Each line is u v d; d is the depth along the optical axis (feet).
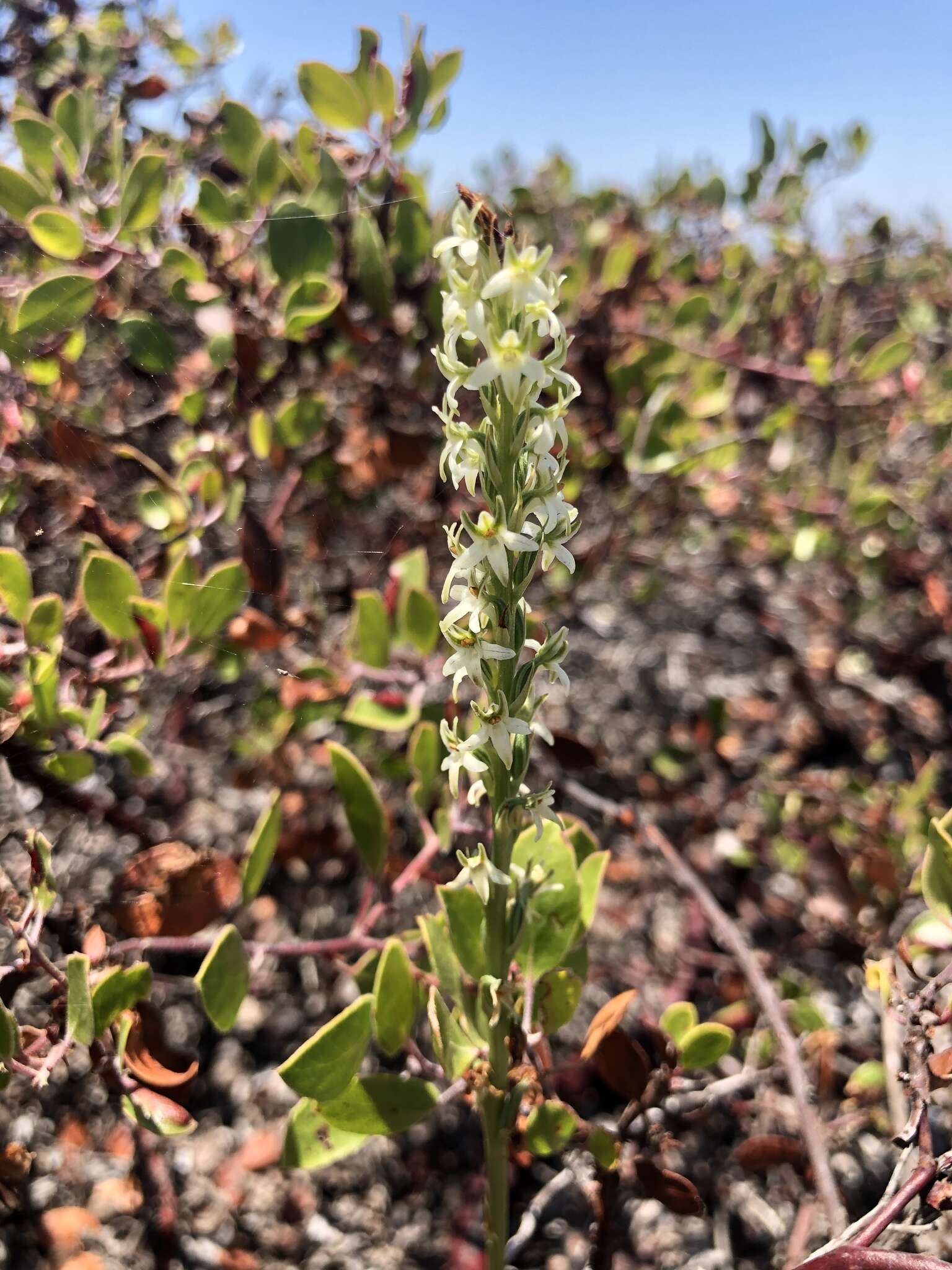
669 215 1.64
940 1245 0.69
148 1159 0.82
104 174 1.09
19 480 0.85
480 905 0.54
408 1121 0.53
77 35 1.15
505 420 0.38
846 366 1.33
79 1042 0.53
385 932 1.05
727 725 1.27
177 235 0.95
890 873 0.95
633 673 1.41
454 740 0.42
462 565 0.38
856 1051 0.95
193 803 1.12
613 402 1.21
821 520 1.35
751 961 0.75
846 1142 0.83
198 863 0.65
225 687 1.19
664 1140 0.60
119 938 0.91
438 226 1.00
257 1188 0.88
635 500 1.21
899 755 1.35
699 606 1.54
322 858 1.10
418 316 1.01
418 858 0.73
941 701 1.38
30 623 0.69
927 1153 0.50
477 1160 0.91
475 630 0.41
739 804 1.19
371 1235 0.86
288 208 0.85
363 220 0.88
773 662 1.47
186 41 1.25
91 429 0.93
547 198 1.75
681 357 1.27
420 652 0.85
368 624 0.86
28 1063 0.53
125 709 0.92
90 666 0.79
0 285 0.88
